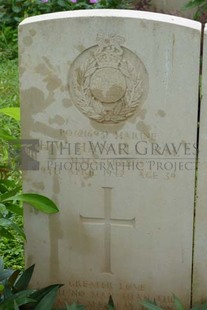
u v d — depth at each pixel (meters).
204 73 1.49
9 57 3.26
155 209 1.60
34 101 1.55
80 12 1.51
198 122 1.53
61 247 1.65
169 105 1.52
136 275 1.66
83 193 1.61
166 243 1.62
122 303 1.68
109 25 1.48
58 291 1.69
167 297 1.66
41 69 1.53
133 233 1.62
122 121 1.54
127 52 1.50
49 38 1.50
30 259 1.67
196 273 1.64
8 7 3.63
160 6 3.65
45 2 3.57
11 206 1.58
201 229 1.61
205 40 1.47
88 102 1.54
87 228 1.63
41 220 1.64
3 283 1.59
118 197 1.60
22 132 1.57
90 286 1.68
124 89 1.52
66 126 1.56
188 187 1.58
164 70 1.50
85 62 1.51
